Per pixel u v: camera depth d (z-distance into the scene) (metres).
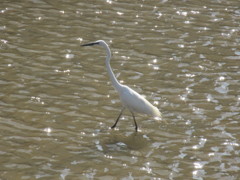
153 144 12.88
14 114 13.84
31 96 14.99
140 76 16.95
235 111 14.77
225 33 21.28
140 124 14.03
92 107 14.70
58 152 12.11
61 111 14.28
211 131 13.60
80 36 20.03
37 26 20.73
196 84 16.52
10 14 21.84
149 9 23.77
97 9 23.33
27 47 18.59
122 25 21.53
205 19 22.81
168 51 19.17
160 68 17.66
